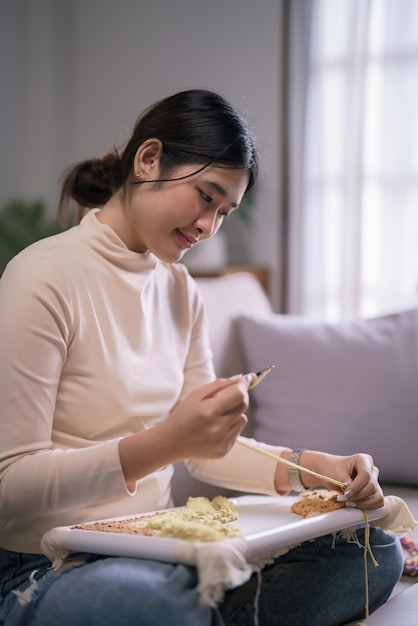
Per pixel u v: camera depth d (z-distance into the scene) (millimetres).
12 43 4621
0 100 4582
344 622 1295
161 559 1017
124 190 1359
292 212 4148
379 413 1931
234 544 994
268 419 1983
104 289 1316
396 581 1346
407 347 1997
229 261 4406
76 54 4754
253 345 2045
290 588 1188
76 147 4773
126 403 1306
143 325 1368
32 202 4660
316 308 4141
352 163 4012
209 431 1078
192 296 1541
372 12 3945
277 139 4234
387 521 1317
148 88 4602
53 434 1267
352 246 4020
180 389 1449
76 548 1093
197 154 1265
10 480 1151
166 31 4535
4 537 1265
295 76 4113
